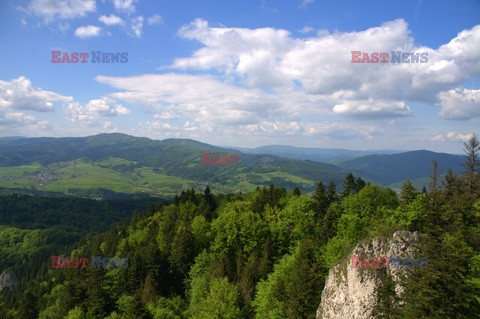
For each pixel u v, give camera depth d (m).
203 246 98.81
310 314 52.91
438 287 34.09
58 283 125.38
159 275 89.81
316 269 56.06
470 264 37.59
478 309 33.78
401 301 40.16
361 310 42.53
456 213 48.03
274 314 56.06
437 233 43.25
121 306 75.88
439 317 33.12
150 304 70.00
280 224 91.06
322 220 87.56
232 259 87.81
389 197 89.19
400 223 49.44
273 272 72.50
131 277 86.94
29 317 101.88
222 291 63.94
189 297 83.06
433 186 68.56
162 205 162.00
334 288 49.25
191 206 132.12
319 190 103.44
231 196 160.00
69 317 71.62
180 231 99.69
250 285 70.62
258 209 115.00
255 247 85.88
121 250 109.81
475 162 63.94
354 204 85.31
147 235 122.31
